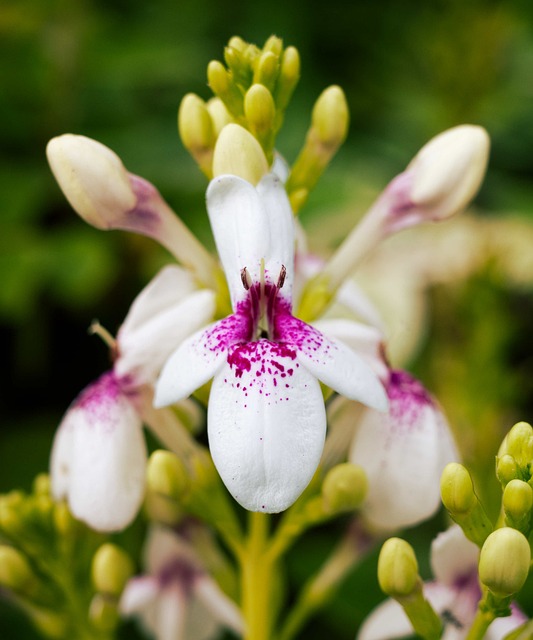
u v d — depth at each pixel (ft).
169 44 0.91
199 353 0.45
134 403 0.51
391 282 0.84
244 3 0.99
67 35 0.88
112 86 0.92
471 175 0.52
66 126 0.89
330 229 0.86
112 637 0.57
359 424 0.51
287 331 0.45
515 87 1.00
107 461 0.50
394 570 0.47
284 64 0.51
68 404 0.80
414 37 0.94
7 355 0.79
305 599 0.56
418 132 0.97
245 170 0.48
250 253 0.46
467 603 0.51
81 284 0.77
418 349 0.81
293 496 0.42
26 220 0.84
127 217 0.51
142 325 0.51
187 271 0.52
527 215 0.92
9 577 0.55
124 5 0.98
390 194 0.53
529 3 1.06
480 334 0.73
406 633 0.53
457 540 0.51
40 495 0.57
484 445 0.71
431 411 0.52
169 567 0.61
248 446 0.43
